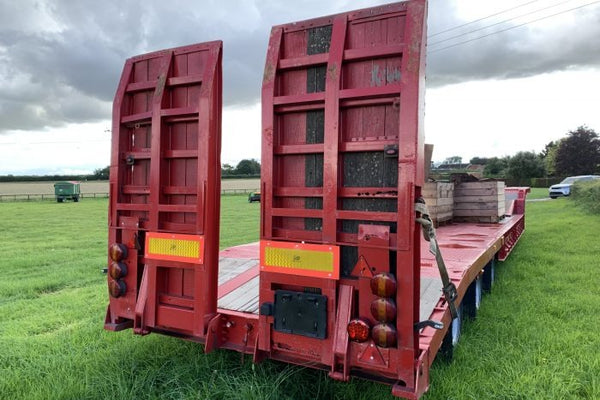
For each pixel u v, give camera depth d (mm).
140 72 3637
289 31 2951
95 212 30250
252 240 13570
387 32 2623
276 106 2918
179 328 3312
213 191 3248
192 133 3332
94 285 7723
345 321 2664
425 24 2537
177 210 3307
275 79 2916
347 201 2711
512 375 3830
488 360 4160
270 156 2912
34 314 5949
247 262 5504
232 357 3910
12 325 5410
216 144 3260
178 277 3408
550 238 11984
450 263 4832
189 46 3383
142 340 4621
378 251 2529
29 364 4105
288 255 2854
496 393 3547
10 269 9336
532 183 54062
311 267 2773
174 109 3314
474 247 5949
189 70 3379
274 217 2938
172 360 3953
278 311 2887
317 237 2797
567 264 8578
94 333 4992
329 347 2727
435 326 2445
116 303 3639
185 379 3617
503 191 10039
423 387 2602
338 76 2670
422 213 2514
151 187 3422
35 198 54656
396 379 2611
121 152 3627
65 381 3715
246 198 45906
